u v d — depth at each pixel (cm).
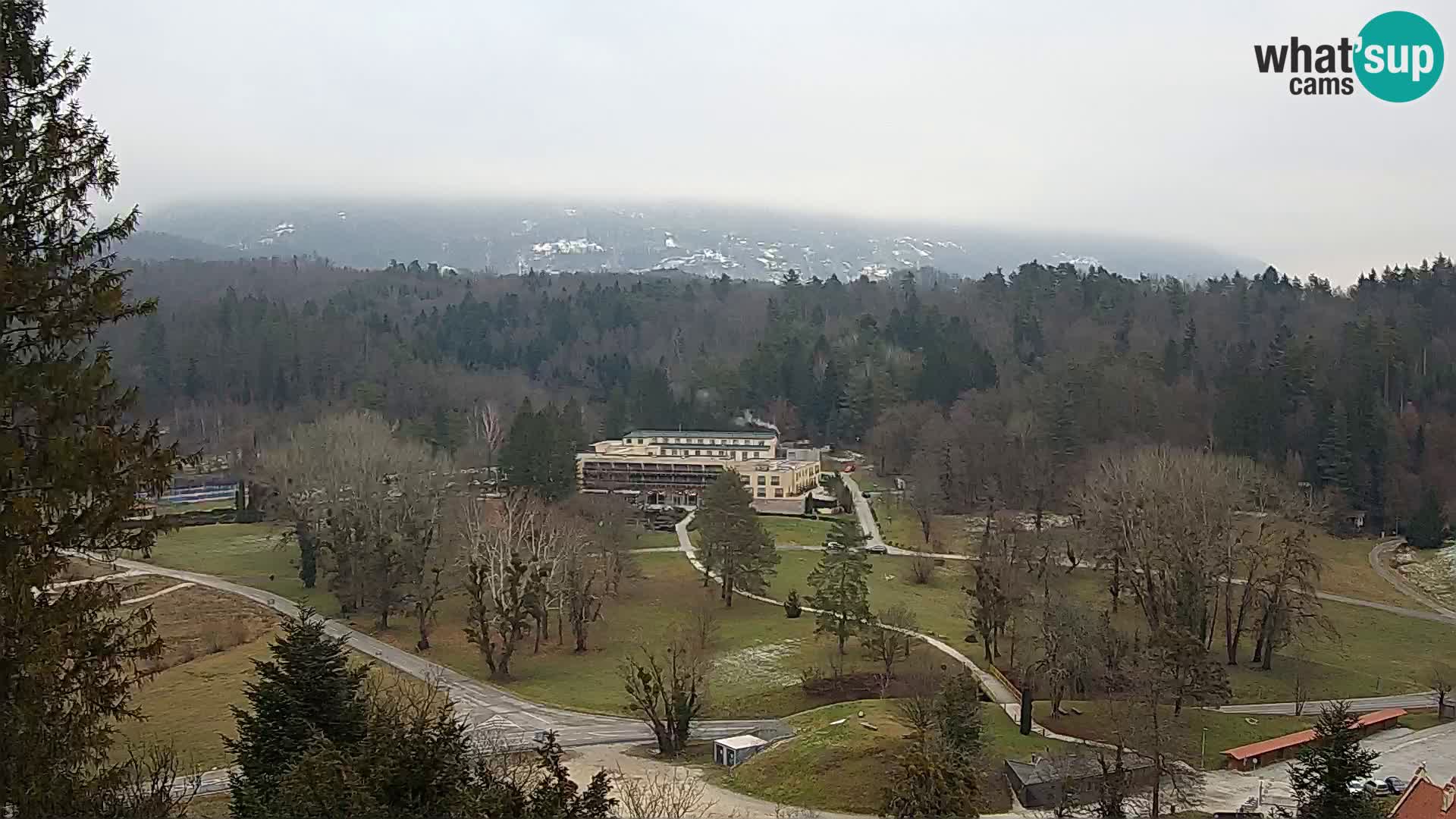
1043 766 5159
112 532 2348
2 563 2122
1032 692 6575
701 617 8262
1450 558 10906
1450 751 6197
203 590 9219
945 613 8888
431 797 2375
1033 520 11644
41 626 2180
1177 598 7875
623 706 6775
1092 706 6438
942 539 11769
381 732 2567
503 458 12031
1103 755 5050
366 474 9119
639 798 4472
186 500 13275
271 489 10744
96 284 2361
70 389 2247
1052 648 6400
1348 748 4000
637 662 7656
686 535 12381
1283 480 11375
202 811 4281
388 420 14538
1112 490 8944
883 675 7075
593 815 2519
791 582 10125
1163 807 5031
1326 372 14112
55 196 2341
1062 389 13625
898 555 11275
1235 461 10650
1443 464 12444
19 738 2109
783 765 5288
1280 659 8206
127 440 2362
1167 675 5634
